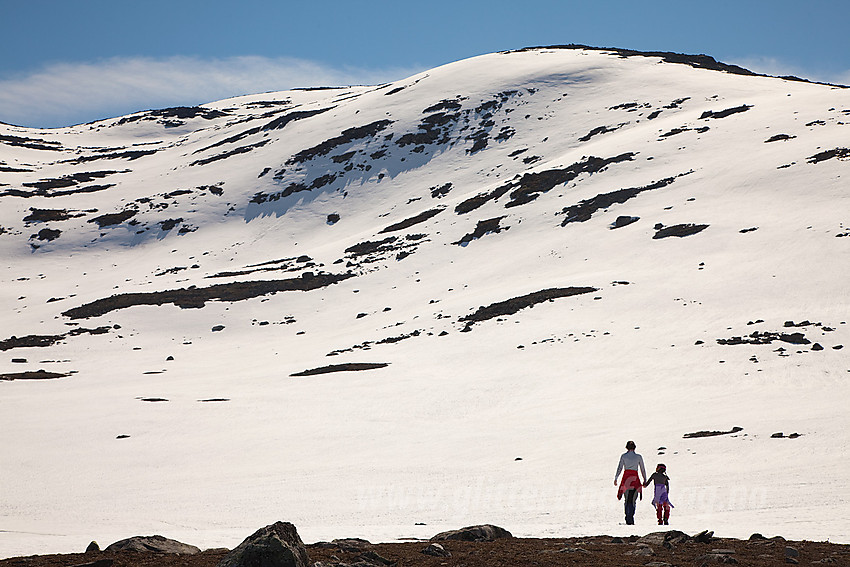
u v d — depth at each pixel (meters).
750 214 102.50
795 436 41.81
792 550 16.83
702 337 69.56
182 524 30.98
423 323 95.00
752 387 56.03
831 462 35.56
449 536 20.77
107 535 27.72
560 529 24.50
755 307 75.25
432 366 75.62
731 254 91.62
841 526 22.67
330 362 85.06
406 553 18.14
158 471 45.91
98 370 94.31
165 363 96.38
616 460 40.62
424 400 62.88
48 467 47.44
